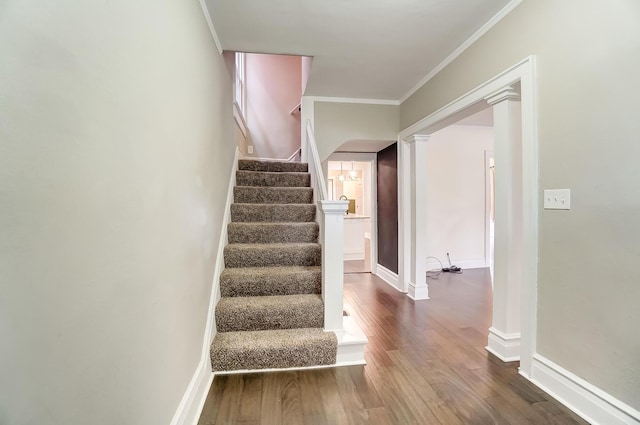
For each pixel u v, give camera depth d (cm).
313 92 360
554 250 168
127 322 91
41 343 58
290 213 307
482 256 520
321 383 181
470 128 513
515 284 211
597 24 144
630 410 132
